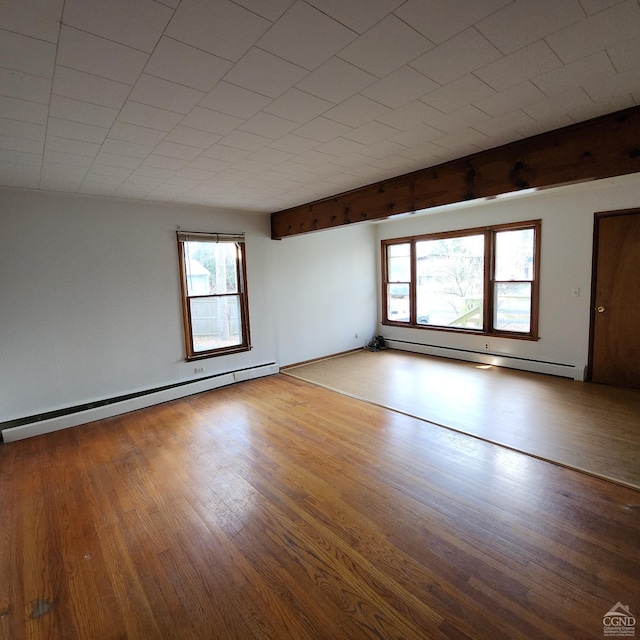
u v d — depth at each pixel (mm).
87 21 1327
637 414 3574
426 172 3348
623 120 2266
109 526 2271
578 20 1419
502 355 5531
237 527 2217
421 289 6648
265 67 1688
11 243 3562
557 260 4820
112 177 3322
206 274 4980
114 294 4191
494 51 1619
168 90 1859
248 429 3627
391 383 4953
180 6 1276
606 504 2273
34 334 3725
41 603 1743
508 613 1588
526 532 2064
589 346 4645
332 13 1343
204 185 3730
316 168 3268
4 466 3061
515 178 2758
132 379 4375
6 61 1548
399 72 1770
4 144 2455
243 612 1658
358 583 1783
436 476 2664
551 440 3113
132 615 1666
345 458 2980
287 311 5895
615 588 1686
